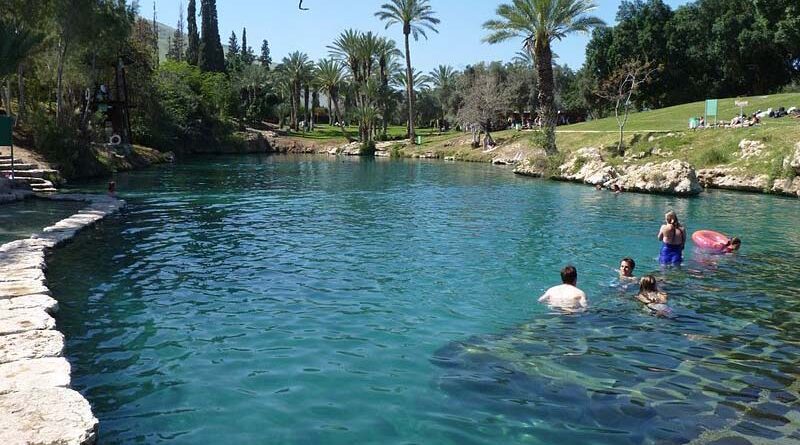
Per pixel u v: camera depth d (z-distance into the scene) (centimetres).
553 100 4197
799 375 717
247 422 586
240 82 9756
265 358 753
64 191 2591
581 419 601
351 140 8119
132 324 879
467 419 598
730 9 6975
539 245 1549
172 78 6912
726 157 3275
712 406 632
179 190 2870
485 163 5409
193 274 1191
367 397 645
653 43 7400
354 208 2292
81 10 3212
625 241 1611
